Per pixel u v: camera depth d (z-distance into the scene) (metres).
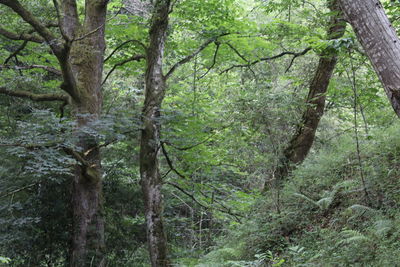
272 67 14.54
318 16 9.69
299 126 10.38
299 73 13.77
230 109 9.38
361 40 3.83
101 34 10.49
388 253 5.28
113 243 10.94
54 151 7.07
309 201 8.51
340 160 8.80
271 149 9.41
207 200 10.84
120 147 12.01
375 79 8.98
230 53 11.36
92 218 9.71
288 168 10.27
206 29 10.17
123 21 10.84
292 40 10.32
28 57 11.15
